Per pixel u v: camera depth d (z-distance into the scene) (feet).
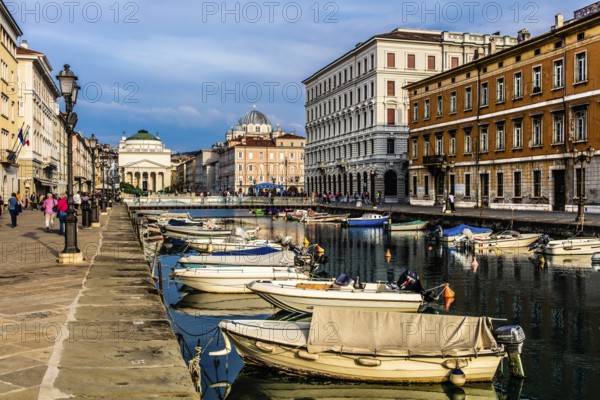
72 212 57.72
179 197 269.44
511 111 163.63
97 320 32.73
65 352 26.43
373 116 262.47
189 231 135.33
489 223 132.36
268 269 70.33
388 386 37.70
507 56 164.96
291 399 37.91
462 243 118.01
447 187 197.67
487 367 37.58
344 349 37.17
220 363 43.39
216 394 38.24
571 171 141.08
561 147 144.05
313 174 351.05
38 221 124.36
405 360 36.81
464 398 37.78
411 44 259.80
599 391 38.55
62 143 297.33
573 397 37.65
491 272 87.10
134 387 22.20
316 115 348.79
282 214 247.29
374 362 36.70
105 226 116.47
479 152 180.24
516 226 123.34
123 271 51.60
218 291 69.92
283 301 55.16
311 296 53.88
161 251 114.73
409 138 225.97
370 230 172.65
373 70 260.21
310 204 269.64
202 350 42.19
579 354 46.19
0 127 164.14
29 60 193.06
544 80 150.20
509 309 62.13
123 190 458.50
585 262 95.86
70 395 21.12
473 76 182.09
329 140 323.98
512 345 40.09
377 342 37.55
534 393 38.32
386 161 259.60
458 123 190.70
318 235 158.61
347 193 296.10
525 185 159.12
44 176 226.99
